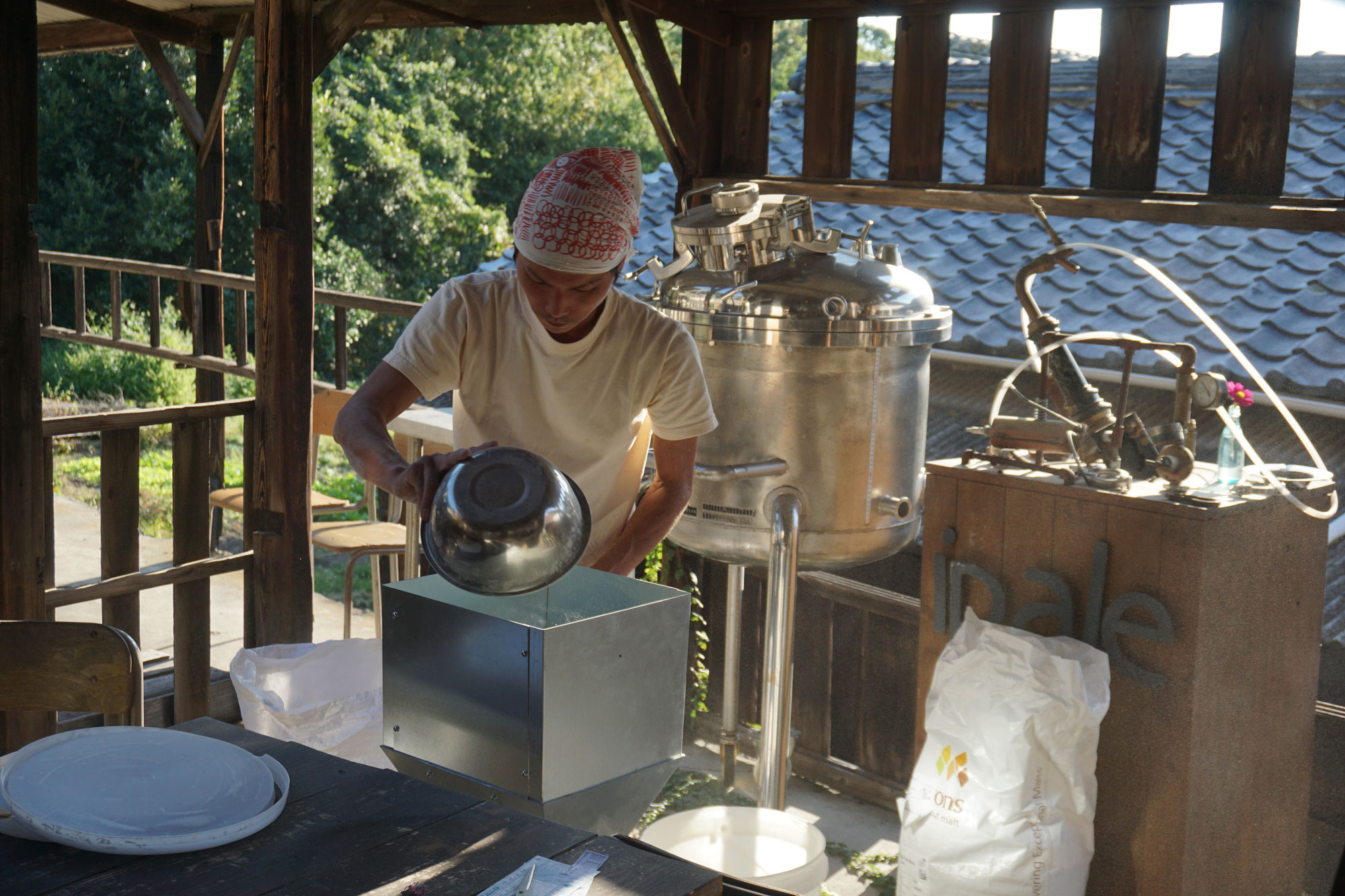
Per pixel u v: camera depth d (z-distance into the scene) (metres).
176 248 18.47
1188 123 6.82
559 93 23.11
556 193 1.86
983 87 7.88
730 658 3.71
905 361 2.93
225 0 7.17
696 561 4.13
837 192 4.14
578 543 1.43
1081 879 2.56
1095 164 3.65
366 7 4.31
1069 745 2.51
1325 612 3.86
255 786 1.40
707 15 4.39
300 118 3.68
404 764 1.68
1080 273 5.71
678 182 4.54
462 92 21.95
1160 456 2.70
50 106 17.88
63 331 9.09
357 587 8.40
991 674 2.59
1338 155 6.26
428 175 20.44
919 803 2.66
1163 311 5.29
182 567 3.73
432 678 1.61
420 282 20.41
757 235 2.88
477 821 1.37
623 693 1.59
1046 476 2.79
